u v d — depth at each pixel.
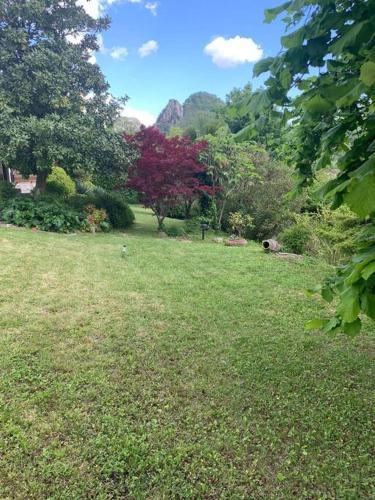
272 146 3.41
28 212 8.23
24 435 2.10
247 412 2.46
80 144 8.33
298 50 1.50
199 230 10.45
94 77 9.13
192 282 5.32
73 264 5.63
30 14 8.28
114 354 3.12
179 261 6.48
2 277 4.72
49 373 2.76
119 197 10.67
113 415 2.34
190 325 3.83
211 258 6.86
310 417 2.44
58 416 2.29
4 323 3.49
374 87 1.12
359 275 1.10
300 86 1.69
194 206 12.33
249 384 2.81
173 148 9.17
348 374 3.04
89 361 2.97
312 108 1.32
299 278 5.79
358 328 1.35
